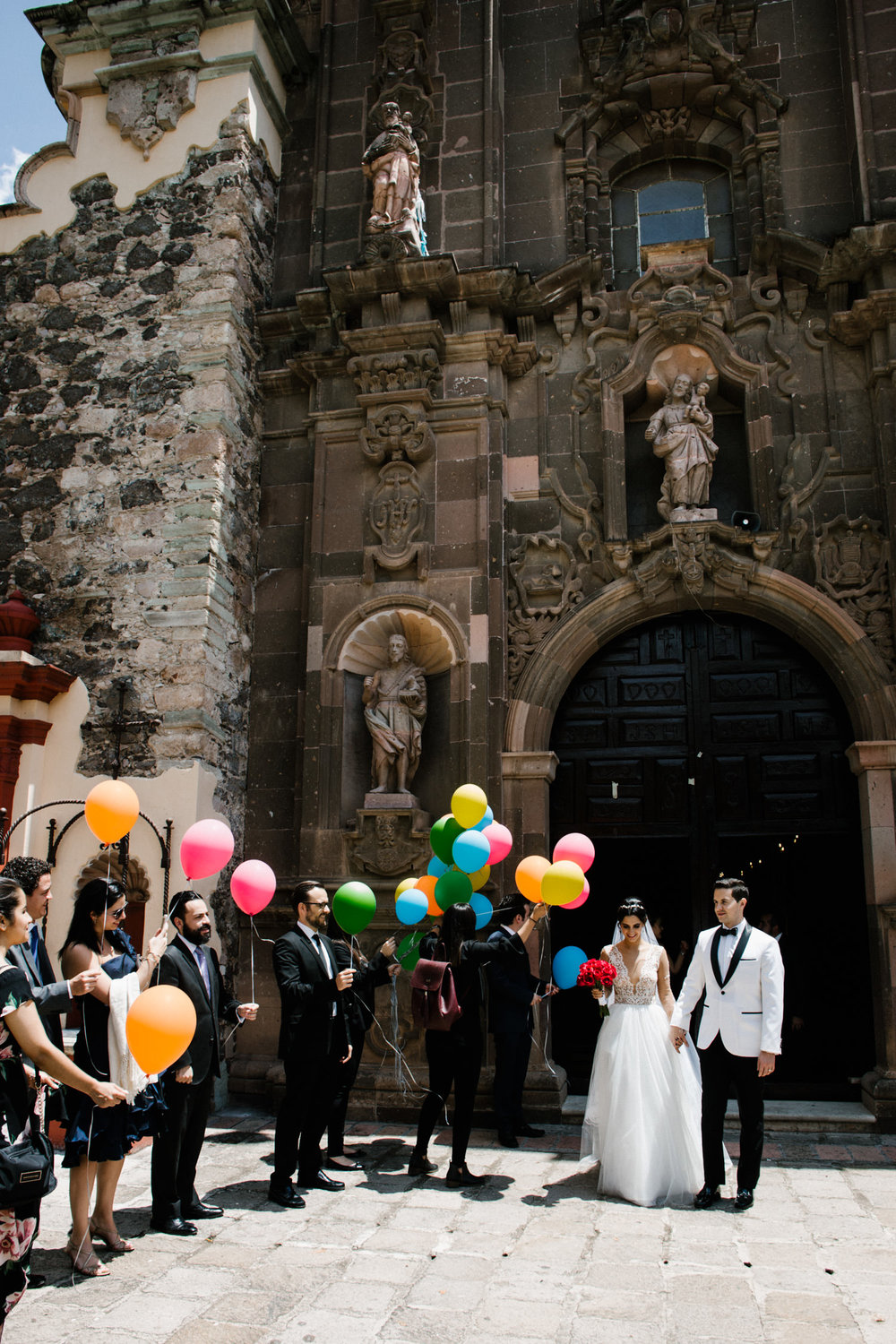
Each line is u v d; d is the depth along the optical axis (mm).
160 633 8531
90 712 8547
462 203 9695
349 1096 7629
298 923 5547
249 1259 4406
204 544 8633
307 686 8711
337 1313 3848
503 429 9125
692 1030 7688
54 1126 6570
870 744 7828
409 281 8961
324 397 9453
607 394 9008
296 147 10453
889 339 8414
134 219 9562
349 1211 5090
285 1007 5320
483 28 10109
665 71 9594
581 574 8789
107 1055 4406
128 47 9891
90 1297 3980
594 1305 3932
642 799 8562
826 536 8391
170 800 8148
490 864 7938
